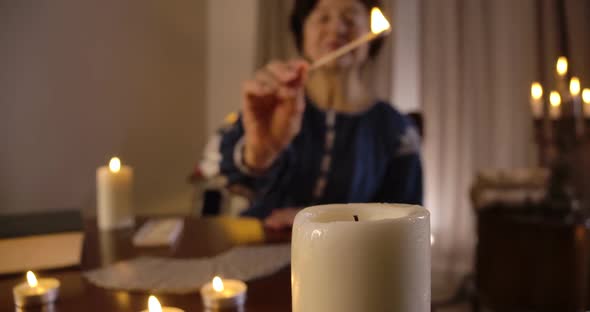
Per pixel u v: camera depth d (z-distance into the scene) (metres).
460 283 2.59
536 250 1.79
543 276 1.78
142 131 2.58
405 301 0.51
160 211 2.70
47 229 0.82
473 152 2.61
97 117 2.33
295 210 1.10
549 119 2.36
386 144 1.23
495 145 2.55
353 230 0.50
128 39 2.48
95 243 0.95
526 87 2.44
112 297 0.72
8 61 1.95
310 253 0.51
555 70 2.33
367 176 1.20
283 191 1.19
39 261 0.81
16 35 1.97
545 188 2.03
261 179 1.16
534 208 1.97
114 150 2.43
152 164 2.65
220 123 3.00
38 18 2.05
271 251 0.88
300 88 1.07
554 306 1.77
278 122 1.08
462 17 2.60
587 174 2.13
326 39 1.26
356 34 1.26
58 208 2.16
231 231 1.02
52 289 0.71
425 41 2.68
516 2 2.45
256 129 1.08
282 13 2.84
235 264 0.82
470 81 2.60
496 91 2.53
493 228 1.92
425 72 2.69
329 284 0.51
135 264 0.83
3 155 1.95
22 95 2.00
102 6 2.34
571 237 1.73
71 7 2.19
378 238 0.50
